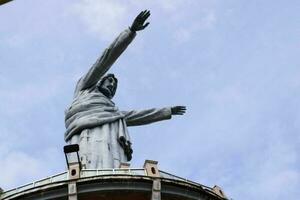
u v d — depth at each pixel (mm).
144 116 49375
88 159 39781
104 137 41875
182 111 51438
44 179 32312
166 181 31938
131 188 31297
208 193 32969
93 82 48094
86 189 30984
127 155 42812
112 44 47750
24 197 30875
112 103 46719
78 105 45031
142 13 47750
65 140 43531
